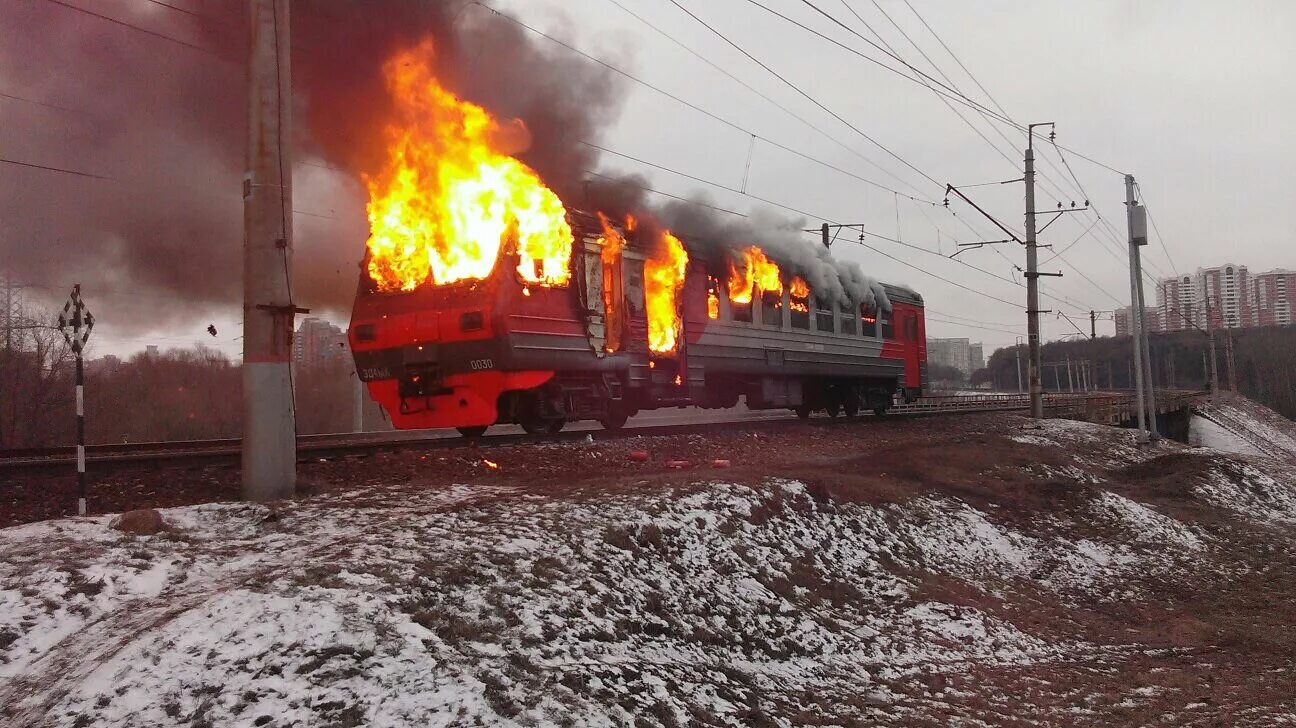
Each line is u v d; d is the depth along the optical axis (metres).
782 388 22.64
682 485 10.23
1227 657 9.41
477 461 11.72
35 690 4.79
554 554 7.39
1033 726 6.73
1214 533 15.73
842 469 14.23
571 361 14.51
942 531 12.48
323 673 4.79
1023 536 13.41
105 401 32.47
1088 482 17.84
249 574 6.34
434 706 4.65
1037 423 28.34
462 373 13.62
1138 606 11.50
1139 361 26.88
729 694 6.22
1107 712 7.22
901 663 8.16
